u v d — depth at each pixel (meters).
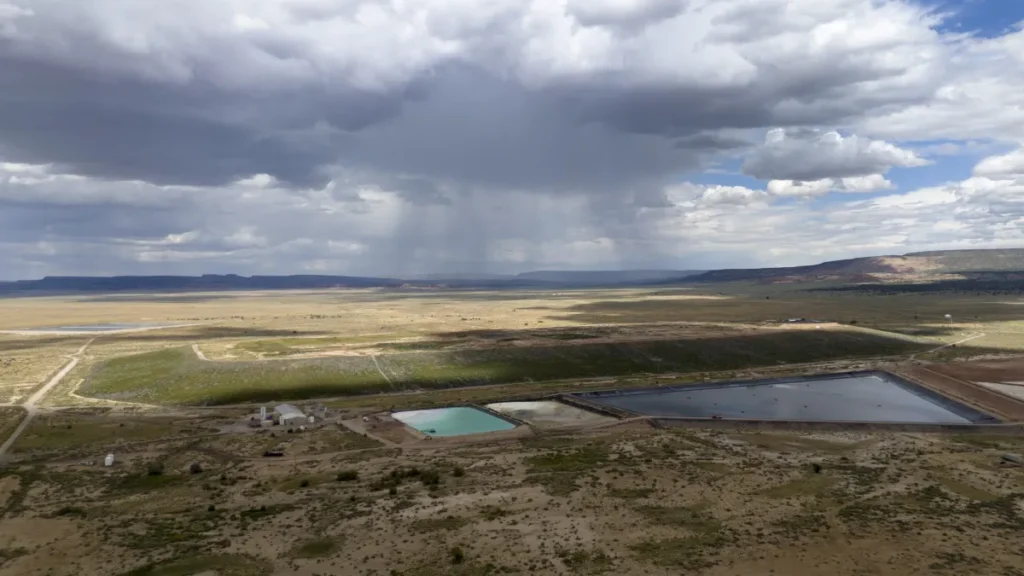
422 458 82.06
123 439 93.38
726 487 69.06
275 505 65.00
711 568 49.91
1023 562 50.56
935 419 109.50
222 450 87.12
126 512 63.62
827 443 89.56
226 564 51.53
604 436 93.25
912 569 49.53
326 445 89.12
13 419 106.31
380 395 131.62
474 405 116.19
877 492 67.50
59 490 70.69
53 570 50.75
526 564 50.84
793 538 55.50
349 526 58.94
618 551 53.06
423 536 56.41
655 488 68.69
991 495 66.44
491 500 65.38
